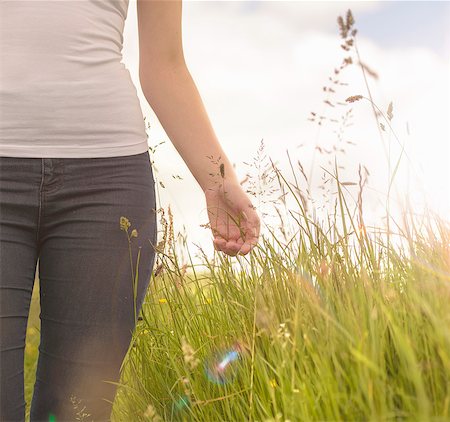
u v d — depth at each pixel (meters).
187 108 1.98
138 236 1.75
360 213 1.91
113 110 1.72
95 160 1.69
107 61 1.75
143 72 2.02
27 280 1.68
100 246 1.70
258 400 1.65
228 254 2.01
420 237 1.96
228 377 1.89
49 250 1.70
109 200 1.70
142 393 2.13
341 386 1.43
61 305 1.71
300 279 1.83
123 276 1.73
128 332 1.79
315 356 1.47
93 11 1.75
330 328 1.55
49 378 1.74
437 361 1.44
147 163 1.82
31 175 1.63
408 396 1.34
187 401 1.94
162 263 2.15
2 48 1.65
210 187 1.99
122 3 1.82
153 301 2.30
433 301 1.53
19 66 1.65
